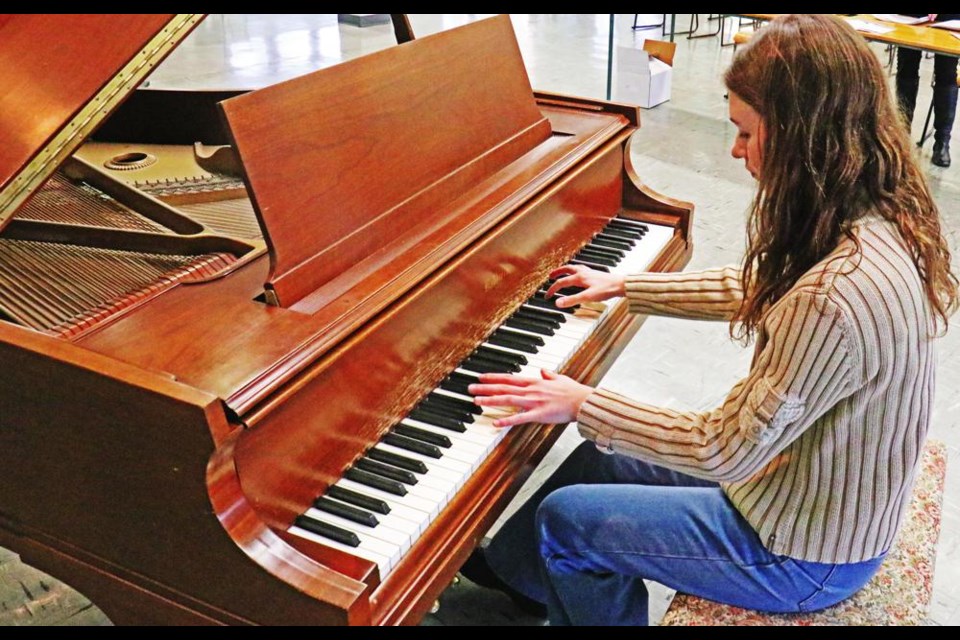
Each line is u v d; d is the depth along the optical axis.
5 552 2.41
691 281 2.00
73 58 1.57
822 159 1.34
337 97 1.67
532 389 1.62
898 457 1.45
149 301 1.55
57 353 1.27
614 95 6.16
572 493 1.70
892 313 1.31
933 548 1.75
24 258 1.86
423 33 8.54
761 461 1.43
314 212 1.58
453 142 1.96
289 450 1.39
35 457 1.39
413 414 1.67
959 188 4.70
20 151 1.50
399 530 1.41
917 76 5.02
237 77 7.00
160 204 2.08
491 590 2.27
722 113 5.96
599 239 2.39
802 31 1.34
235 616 1.33
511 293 1.98
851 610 1.60
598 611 1.76
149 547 1.36
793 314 1.34
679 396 3.05
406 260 1.66
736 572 1.57
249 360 1.34
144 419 1.24
